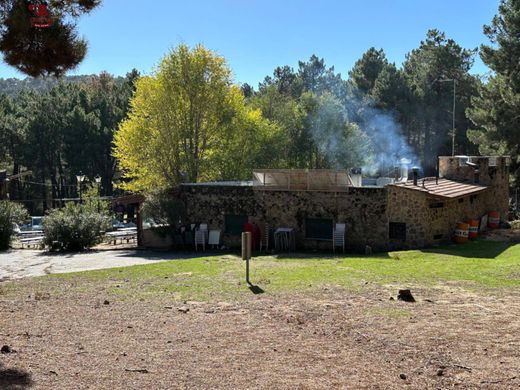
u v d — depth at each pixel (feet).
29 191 209.05
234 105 129.39
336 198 78.07
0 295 41.34
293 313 32.68
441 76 216.13
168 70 122.42
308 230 80.79
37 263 72.43
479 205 87.45
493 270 48.42
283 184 81.46
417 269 50.57
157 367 22.40
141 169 126.62
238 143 137.18
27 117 210.59
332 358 23.71
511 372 21.84
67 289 44.06
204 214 88.79
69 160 202.18
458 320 30.48
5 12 26.12
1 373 21.31
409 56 253.24
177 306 35.58
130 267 58.75
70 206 97.14
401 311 32.83
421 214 72.33
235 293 40.16
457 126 198.59
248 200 84.79
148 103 123.24
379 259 61.46
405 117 199.72
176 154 123.54
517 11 110.73
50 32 26.66
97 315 32.81
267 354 24.31
